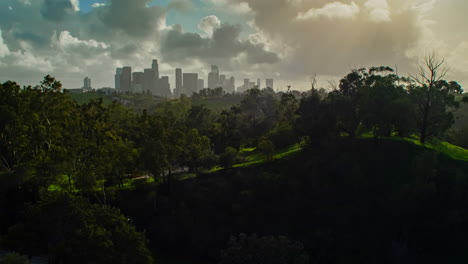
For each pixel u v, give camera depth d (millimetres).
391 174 47719
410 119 51531
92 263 24812
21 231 30281
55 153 45312
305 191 48312
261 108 118312
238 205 46281
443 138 64938
